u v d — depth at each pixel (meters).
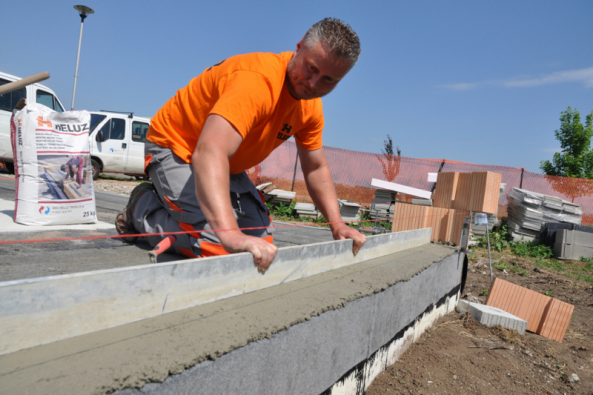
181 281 1.12
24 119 2.55
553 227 8.97
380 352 2.26
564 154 16.11
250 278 1.38
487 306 3.93
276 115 1.77
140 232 2.21
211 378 0.92
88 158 2.82
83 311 0.88
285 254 1.54
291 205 9.60
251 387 1.08
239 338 1.01
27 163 2.56
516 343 3.35
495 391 2.48
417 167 11.42
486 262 6.91
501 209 11.27
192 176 1.83
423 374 2.47
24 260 1.65
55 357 0.78
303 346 1.32
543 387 2.68
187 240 1.83
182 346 0.91
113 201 5.36
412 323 2.78
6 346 0.76
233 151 1.50
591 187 11.10
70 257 1.79
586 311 4.81
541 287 5.76
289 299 1.40
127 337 0.91
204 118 1.79
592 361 3.28
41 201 2.61
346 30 1.49
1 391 0.64
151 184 2.23
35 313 0.80
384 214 8.50
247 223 2.12
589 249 8.45
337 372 1.63
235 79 1.56
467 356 2.90
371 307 1.85
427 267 2.66
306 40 1.55
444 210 3.80
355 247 2.15
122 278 0.96
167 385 0.80
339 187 11.37
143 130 11.72
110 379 0.72
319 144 2.26
